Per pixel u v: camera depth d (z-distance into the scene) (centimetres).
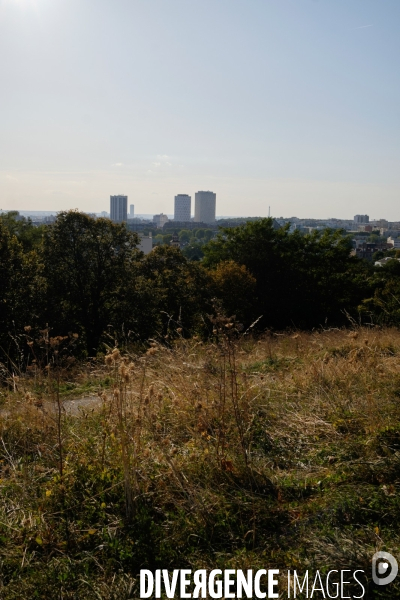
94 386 723
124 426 411
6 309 1867
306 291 3469
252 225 3650
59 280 2311
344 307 3431
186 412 480
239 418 437
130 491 338
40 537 316
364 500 347
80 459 397
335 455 423
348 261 3612
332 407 516
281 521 336
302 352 870
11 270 1994
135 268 2583
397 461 390
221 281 3011
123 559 299
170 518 337
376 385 566
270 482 379
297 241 3638
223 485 372
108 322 2319
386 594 270
